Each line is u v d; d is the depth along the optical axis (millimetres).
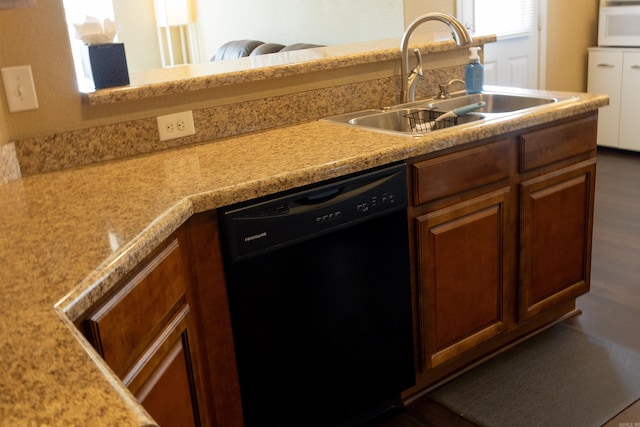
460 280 2137
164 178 1737
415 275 2027
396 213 1906
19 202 1613
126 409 726
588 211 2467
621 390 2164
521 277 2316
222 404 1725
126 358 1250
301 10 4992
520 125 2115
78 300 1057
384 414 2152
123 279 1259
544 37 4863
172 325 1461
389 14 4086
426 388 2244
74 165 1954
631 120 4789
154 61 6801
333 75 2391
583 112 2314
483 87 2721
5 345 890
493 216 2164
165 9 6457
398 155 1854
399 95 2592
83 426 694
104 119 1976
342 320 1875
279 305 1740
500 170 2133
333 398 1928
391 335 2004
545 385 2227
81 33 1926
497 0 4449
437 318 2113
